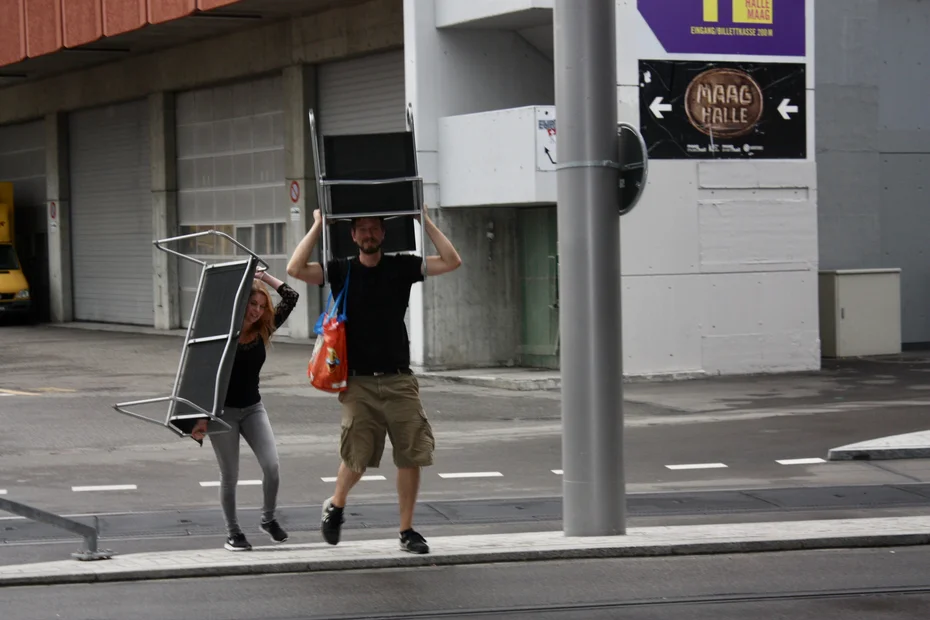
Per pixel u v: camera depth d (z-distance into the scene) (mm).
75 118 84562
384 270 18250
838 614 15703
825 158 53469
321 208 18266
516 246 49156
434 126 47031
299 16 61719
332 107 62062
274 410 38719
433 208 47125
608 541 19531
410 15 46688
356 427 18344
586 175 19750
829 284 52062
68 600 16656
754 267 46312
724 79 45531
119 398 42125
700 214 45438
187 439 33031
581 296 19906
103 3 65375
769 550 19594
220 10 59812
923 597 16594
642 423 34906
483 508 23625
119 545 20547
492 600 16500
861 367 48844
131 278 80375
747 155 46000
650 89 44531
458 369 48094
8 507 18000
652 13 44438
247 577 17938
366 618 15625
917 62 56719
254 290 18453
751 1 45750
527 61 48688
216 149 71375
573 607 16125
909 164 56719
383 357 18219
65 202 85625
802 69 46688
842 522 21359
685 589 17094
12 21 73250
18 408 39375
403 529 18766
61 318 86125
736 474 27234
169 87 72875
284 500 24734
